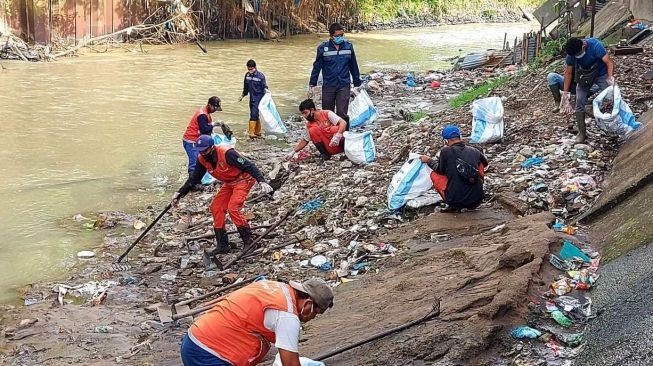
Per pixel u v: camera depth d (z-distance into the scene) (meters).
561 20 21.30
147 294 7.68
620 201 7.09
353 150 10.98
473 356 4.89
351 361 5.20
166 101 17.97
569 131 9.91
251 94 14.24
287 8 34.50
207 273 8.15
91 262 8.51
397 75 21.41
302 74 22.88
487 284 5.81
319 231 8.77
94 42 28.03
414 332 5.29
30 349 6.49
